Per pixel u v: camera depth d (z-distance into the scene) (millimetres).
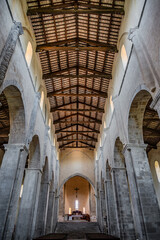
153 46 8664
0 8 8477
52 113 25031
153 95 8742
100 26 14711
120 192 16359
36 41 15273
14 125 12375
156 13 8305
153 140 23234
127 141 12938
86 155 35625
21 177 11531
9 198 10172
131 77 12211
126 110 13445
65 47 15477
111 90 19109
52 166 24672
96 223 28672
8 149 11711
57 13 12781
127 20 12609
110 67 18281
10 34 9359
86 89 21922
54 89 21391
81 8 13500
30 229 14094
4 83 9078
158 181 22641
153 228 9992
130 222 14859
